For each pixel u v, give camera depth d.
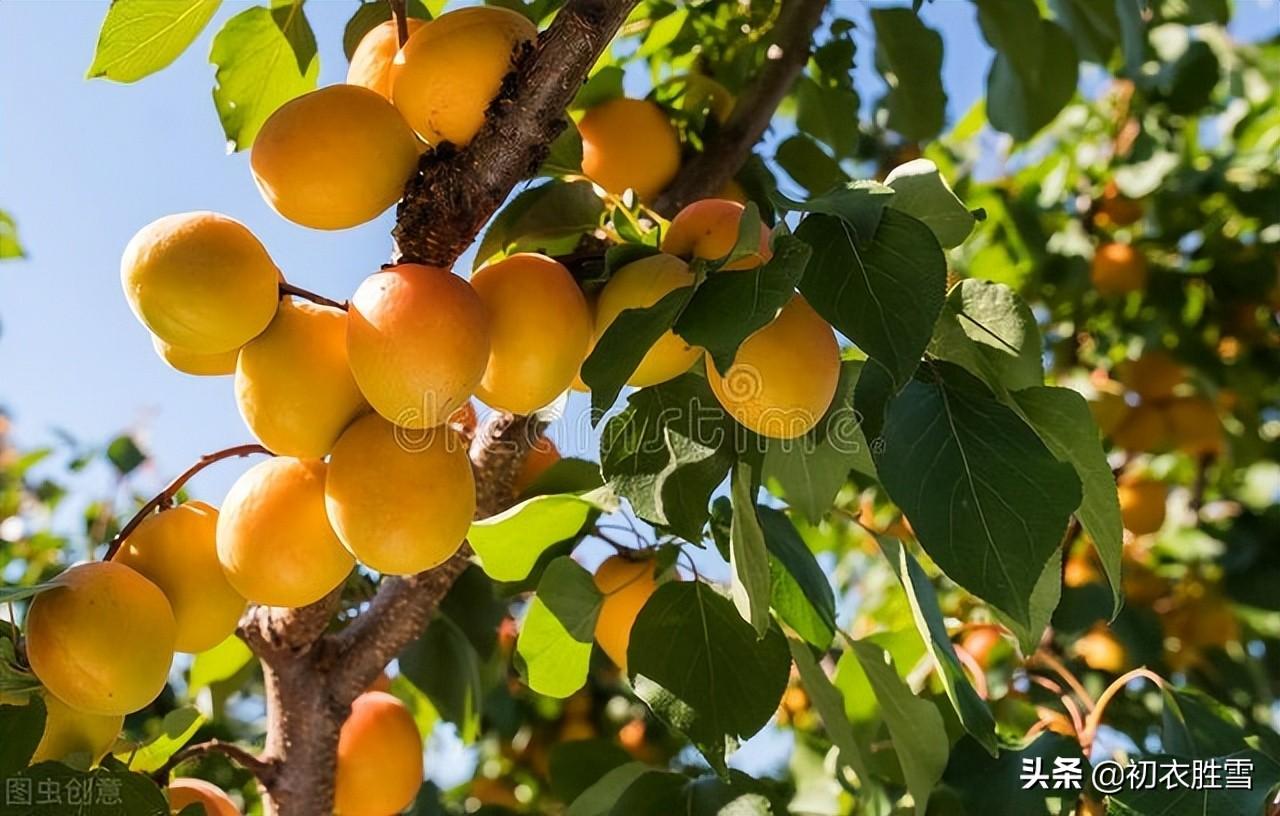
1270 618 0.94
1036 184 1.02
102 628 0.35
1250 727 0.62
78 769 0.39
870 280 0.34
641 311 0.34
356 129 0.35
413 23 0.39
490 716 0.83
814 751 0.67
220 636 0.40
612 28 0.36
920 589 0.48
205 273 0.34
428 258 0.36
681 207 0.54
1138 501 0.86
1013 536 0.34
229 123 0.52
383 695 0.54
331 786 0.50
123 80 0.48
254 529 0.37
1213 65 0.95
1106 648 0.74
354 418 0.37
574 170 0.45
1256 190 0.96
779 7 0.63
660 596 0.46
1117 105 1.00
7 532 0.97
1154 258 1.00
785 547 0.49
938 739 0.49
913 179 0.38
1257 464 1.03
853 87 0.69
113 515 0.83
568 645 0.50
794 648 0.49
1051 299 0.97
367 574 0.62
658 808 0.49
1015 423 0.36
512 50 0.36
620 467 0.40
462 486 0.36
